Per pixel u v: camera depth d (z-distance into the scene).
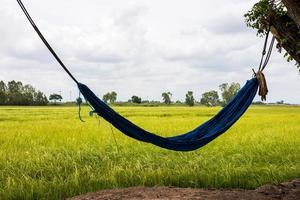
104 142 18.34
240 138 20.66
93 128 24.48
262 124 30.84
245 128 26.62
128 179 11.42
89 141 18.44
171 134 23.06
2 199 9.85
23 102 121.50
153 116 46.19
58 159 13.80
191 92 121.31
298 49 8.02
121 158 14.63
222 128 8.34
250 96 8.51
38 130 23.03
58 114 47.94
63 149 15.69
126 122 7.38
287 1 7.23
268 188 10.46
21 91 130.50
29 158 13.69
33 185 10.46
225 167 12.49
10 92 126.50
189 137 8.27
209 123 8.45
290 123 32.47
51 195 10.08
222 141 19.66
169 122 32.53
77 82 6.82
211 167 13.01
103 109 7.12
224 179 11.21
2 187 10.83
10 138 19.16
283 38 8.12
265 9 8.22
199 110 65.75
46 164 13.23
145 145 17.72
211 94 136.88
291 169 12.50
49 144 17.38
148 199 9.44
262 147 17.14
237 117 8.43
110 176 11.52
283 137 20.91
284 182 11.12
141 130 7.54
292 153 15.90
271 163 14.32
